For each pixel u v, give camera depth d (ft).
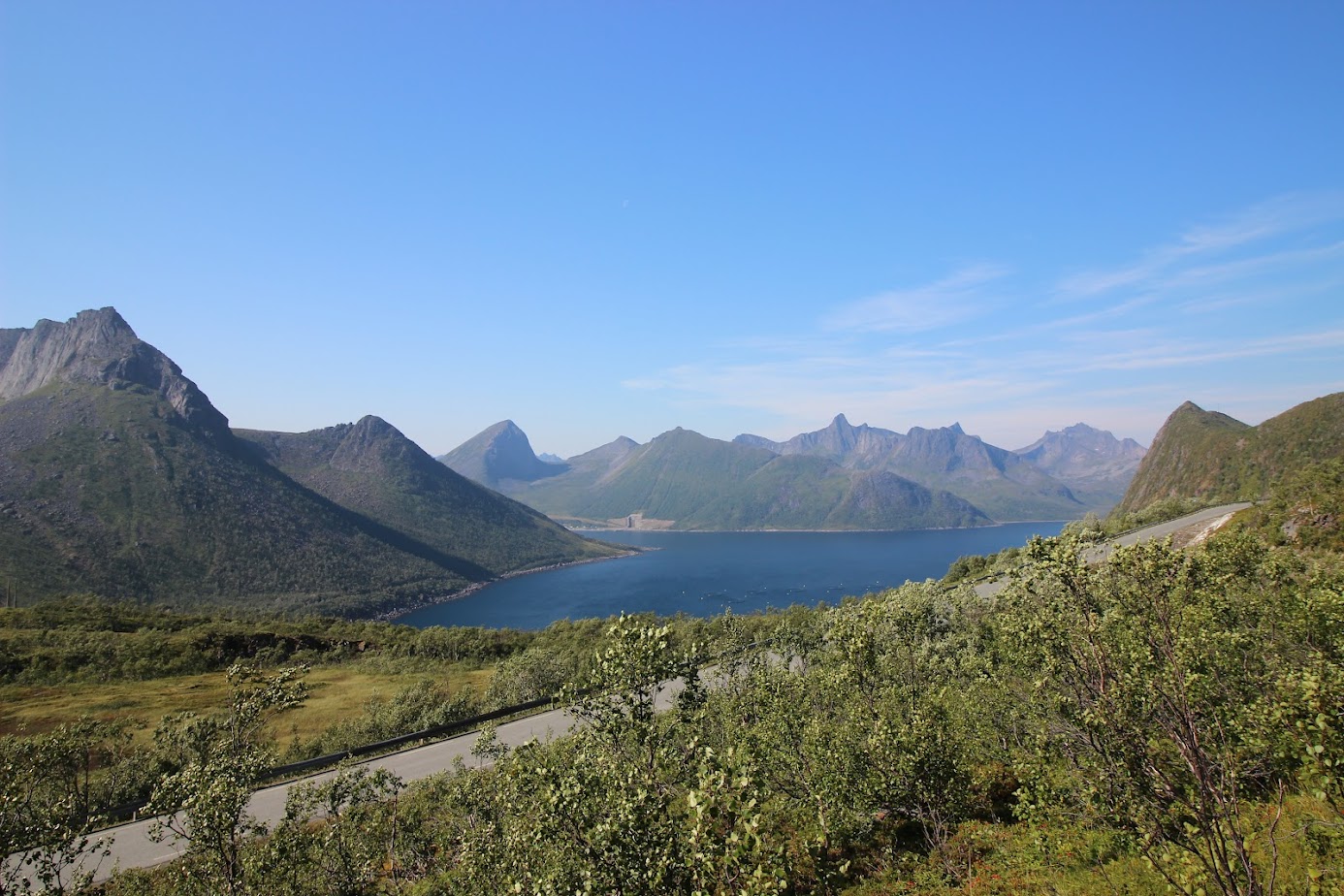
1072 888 42.80
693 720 44.19
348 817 72.38
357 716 185.78
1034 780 48.44
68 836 49.90
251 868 54.34
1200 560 50.31
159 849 86.38
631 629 42.80
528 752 48.44
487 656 313.12
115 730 110.93
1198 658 45.01
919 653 89.81
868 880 55.21
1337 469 165.99
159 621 372.38
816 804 58.95
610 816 36.65
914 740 58.65
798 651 99.04
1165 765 38.01
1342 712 31.58
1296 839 37.76
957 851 55.62
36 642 279.90
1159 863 36.68
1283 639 52.95
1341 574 57.47
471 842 60.34
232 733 55.36
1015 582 43.32
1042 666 44.65
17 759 51.29
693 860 33.14
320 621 426.10
